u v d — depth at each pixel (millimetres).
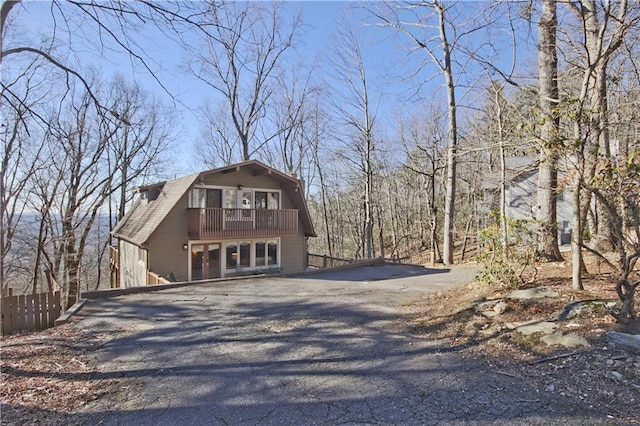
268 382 3879
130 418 3217
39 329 6785
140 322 6391
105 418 3221
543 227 7488
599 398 3062
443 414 3049
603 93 5707
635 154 4242
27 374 4164
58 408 3400
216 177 14977
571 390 3238
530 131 5207
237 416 3209
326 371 4105
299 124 24438
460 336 4953
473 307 5977
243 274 15875
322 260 18078
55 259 17922
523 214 16531
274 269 16812
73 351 4945
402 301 7441
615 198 4504
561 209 16141
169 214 13969
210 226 14156
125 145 21797
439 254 22734
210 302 7969
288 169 25328
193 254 14711
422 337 5098
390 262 15055
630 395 3033
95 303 7953
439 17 13508
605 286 5984
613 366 3484
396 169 26344
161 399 3561
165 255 13969
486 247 7469
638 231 4254
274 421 3104
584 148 4969
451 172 14219
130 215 19016
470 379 3670
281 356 4625
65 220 17625
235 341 5270
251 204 16109
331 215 31406
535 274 7039
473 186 21641
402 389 3564
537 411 2975
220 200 15289
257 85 21516
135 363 4492
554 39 8047
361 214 28156
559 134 4926
